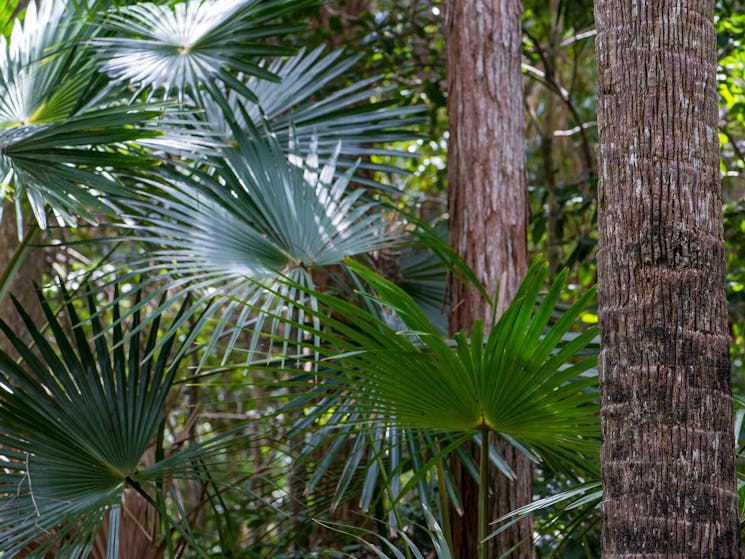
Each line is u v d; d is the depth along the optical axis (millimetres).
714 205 2129
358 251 4047
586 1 7453
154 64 4391
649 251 2074
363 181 4883
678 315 2035
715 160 2166
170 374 4031
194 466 4105
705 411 1994
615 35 2223
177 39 4480
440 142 8789
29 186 3770
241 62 4547
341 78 6848
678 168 2107
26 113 4211
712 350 2031
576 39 7457
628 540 1968
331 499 4867
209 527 6766
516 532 4230
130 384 3959
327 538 6082
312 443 4227
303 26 4613
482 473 3316
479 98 4766
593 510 3289
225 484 4270
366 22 7133
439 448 4055
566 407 3064
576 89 9266
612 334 2094
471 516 4289
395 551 2957
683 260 2061
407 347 2916
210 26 4469
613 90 2201
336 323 2908
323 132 4984
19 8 6379
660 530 1941
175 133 4273
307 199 4188
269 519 5977
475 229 4598
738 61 6750
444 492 3885
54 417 3795
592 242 6496
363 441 3863
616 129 2176
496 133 4719
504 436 3844
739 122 7492
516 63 4887
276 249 3988
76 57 4426
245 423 3961
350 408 3412
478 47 4832
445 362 2932
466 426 3256
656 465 1975
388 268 5691
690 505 1942
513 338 2822
